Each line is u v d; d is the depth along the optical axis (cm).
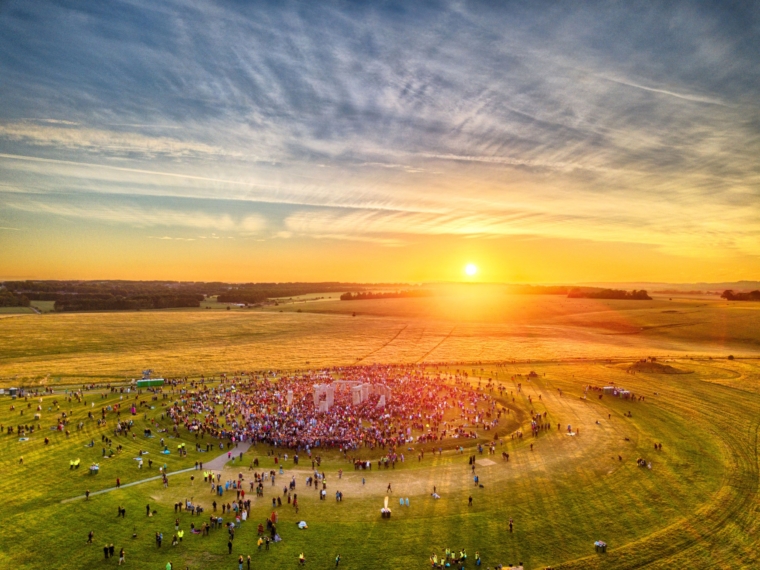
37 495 5075
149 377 11206
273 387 10350
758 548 4306
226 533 4472
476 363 13288
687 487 5428
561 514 4844
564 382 10744
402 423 7969
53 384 10475
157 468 5966
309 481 5609
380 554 4181
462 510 4931
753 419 7981
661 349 15400
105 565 3975
